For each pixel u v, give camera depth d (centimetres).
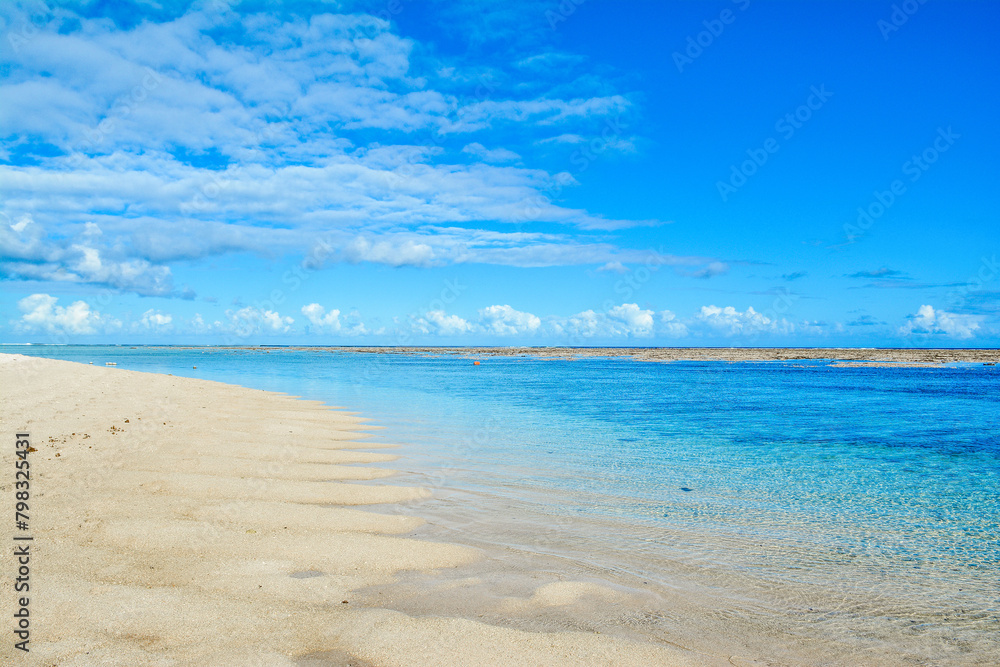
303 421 2267
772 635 668
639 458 1720
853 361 11181
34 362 2948
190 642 582
